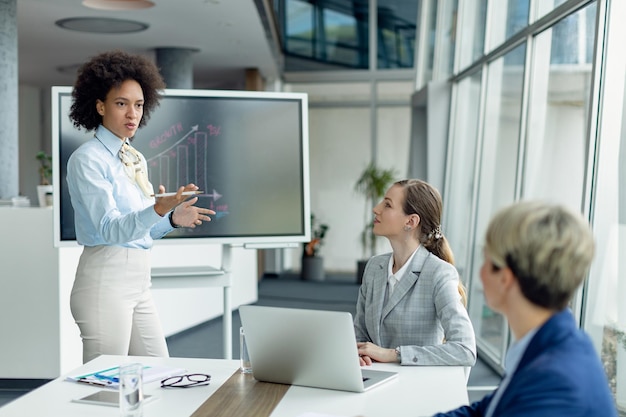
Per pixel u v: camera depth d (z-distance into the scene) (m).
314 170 12.62
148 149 4.53
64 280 5.42
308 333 2.25
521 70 5.80
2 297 5.37
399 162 12.45
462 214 7.98
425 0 11.38
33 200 13.30
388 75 12.37
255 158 4.61
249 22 8.37
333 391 2.28
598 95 4.00
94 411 2.08
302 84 12.70
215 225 4.54
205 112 4.58
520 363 1.53
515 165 5.88
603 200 3.91
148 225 2.75
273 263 12.42
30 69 11.46
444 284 2.75
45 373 5.38
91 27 8.57
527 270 1.50
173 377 2.42
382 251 12.27
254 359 2.38
